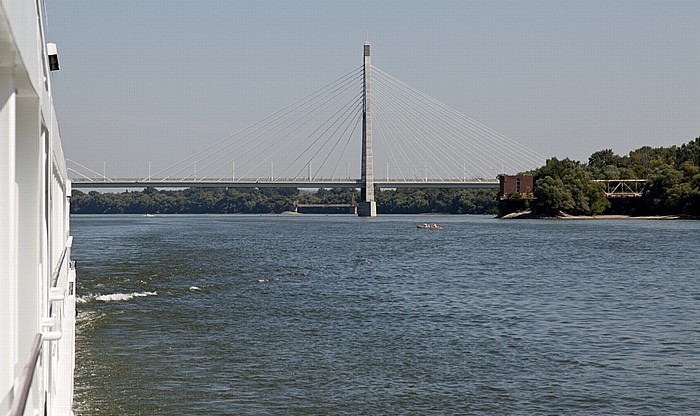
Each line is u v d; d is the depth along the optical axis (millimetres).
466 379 27391
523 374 28219
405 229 182375
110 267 70875
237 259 83312
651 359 30891
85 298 47781
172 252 94375
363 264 78375
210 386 26094
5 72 5688
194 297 49031
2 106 5723
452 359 30562
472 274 68000
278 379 27078
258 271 68562
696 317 42156
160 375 27438
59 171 19375
